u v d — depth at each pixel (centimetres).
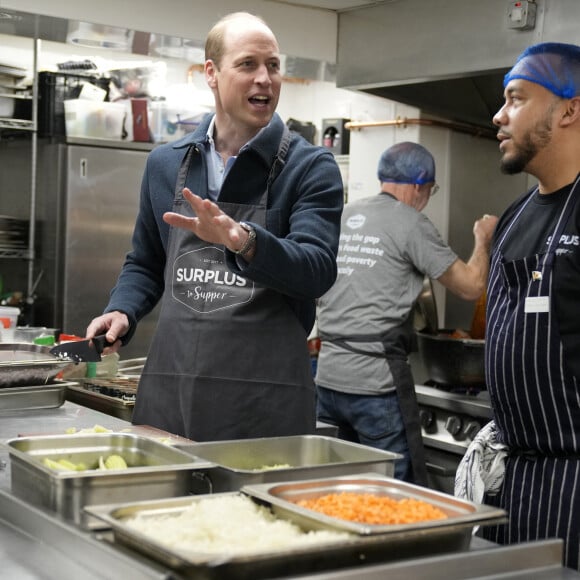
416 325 389
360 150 432
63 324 448
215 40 213
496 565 124
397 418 334
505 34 326
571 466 192
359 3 379
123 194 460
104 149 452
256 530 122
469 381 342
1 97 448
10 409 235
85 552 124
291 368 208
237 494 139
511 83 202
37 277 475
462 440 331
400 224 332
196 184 224
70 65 470
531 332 195
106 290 459
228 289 210
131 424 215
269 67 210
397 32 368
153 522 125
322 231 202
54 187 454
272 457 170
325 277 196
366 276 334
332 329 342
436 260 330
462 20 340
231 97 210
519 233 207
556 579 124
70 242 447
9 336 323
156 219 231
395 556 122
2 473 169
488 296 214
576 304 191
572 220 194
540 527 195
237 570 112
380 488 144
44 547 134
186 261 216
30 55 485
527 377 196
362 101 432
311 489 142
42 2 347
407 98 387
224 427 207
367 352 334
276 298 208
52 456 159
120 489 140
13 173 489
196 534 119
